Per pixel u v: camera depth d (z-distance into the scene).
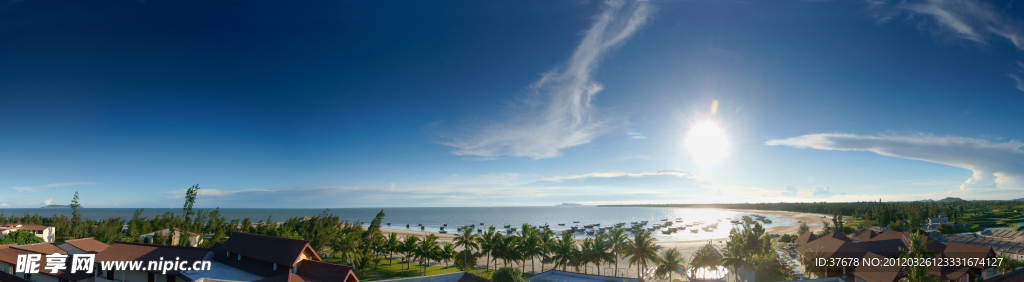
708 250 78.44
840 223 164.62
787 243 137.00
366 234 85.44
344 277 45.09
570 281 68.38
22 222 159.38
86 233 127.81
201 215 149.25
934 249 75.88
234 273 52.09
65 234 129.38
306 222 143.38
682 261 75.38
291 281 41.56
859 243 85.75
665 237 190.50
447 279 55.78
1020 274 54.31
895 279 59.00
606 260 76.62
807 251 84.38
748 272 70.69
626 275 84.25
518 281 54.84
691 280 73.62
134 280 53.81
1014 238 104.88
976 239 95.69
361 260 71.44
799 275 78.69
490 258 105.75
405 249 80.19
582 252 77.56
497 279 55.12
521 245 81.00
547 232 86.00
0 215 169.75
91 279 56.69
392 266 84.38
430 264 90.50
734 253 72.19
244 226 144.00
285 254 49.81
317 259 52.56
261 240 54.59
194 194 139.88
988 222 163.75
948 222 160.50
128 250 57.34
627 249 76.88
